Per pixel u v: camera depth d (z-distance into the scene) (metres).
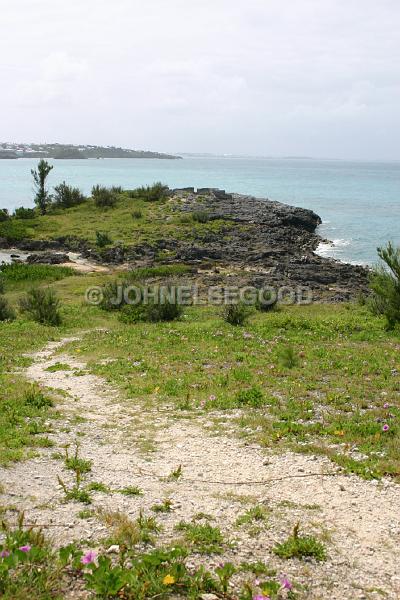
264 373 16.62
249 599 5.42
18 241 60.28
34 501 7.81
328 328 25.06
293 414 12.62
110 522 7.14
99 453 10.29
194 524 7.28
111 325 27.83
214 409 13.28
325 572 6.30
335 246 63.19
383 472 9.37
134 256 53.19
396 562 6.61
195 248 52.94
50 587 5.44
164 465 9.75
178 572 5.77
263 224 67.12
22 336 24.41
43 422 11.96
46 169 75.38
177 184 163.25
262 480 9.10
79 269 48.97
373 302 30.45
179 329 25.02
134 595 5.43
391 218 88.31
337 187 165.12
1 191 133.00
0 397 13.71
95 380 16.38
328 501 8.30
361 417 12.33
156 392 14.79
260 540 6.99
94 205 77.19
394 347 21.09
